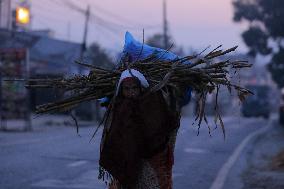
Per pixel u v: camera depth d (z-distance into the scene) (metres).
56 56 55.16
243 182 13.73
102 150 5.54
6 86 32.62
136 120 5.48
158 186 5.53
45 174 14.09
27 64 32.47
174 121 5.59
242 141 26.89
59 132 30.52
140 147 5.45
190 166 16.80
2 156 17.83
